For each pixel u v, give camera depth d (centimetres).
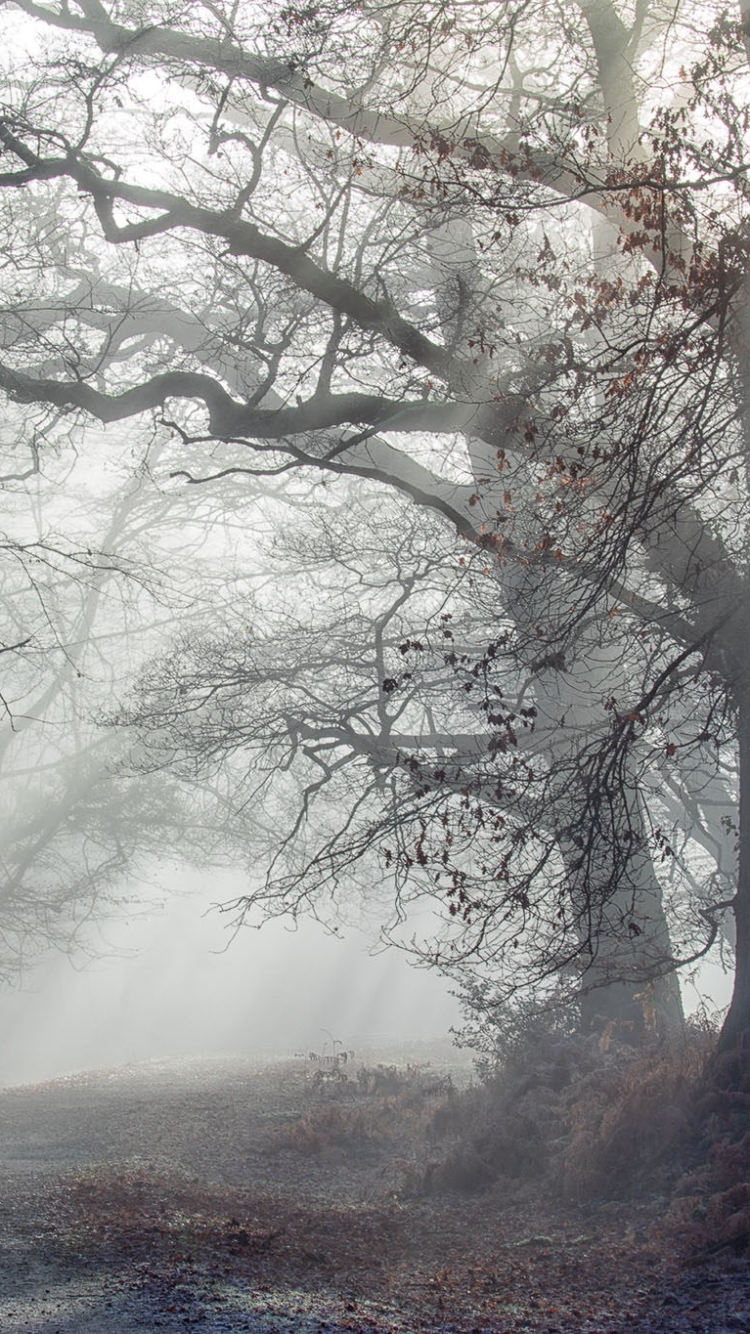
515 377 1298
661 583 1490
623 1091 1494
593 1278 1008
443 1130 1703
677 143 1005
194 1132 1873
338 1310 877
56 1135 1906
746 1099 1331
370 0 1281
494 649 1145
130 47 1406
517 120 1292
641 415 998
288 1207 1310
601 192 1116
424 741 1859
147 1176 1429
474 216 1323
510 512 1230
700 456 987
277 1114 2019
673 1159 1288
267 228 1532
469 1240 1186
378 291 1480
